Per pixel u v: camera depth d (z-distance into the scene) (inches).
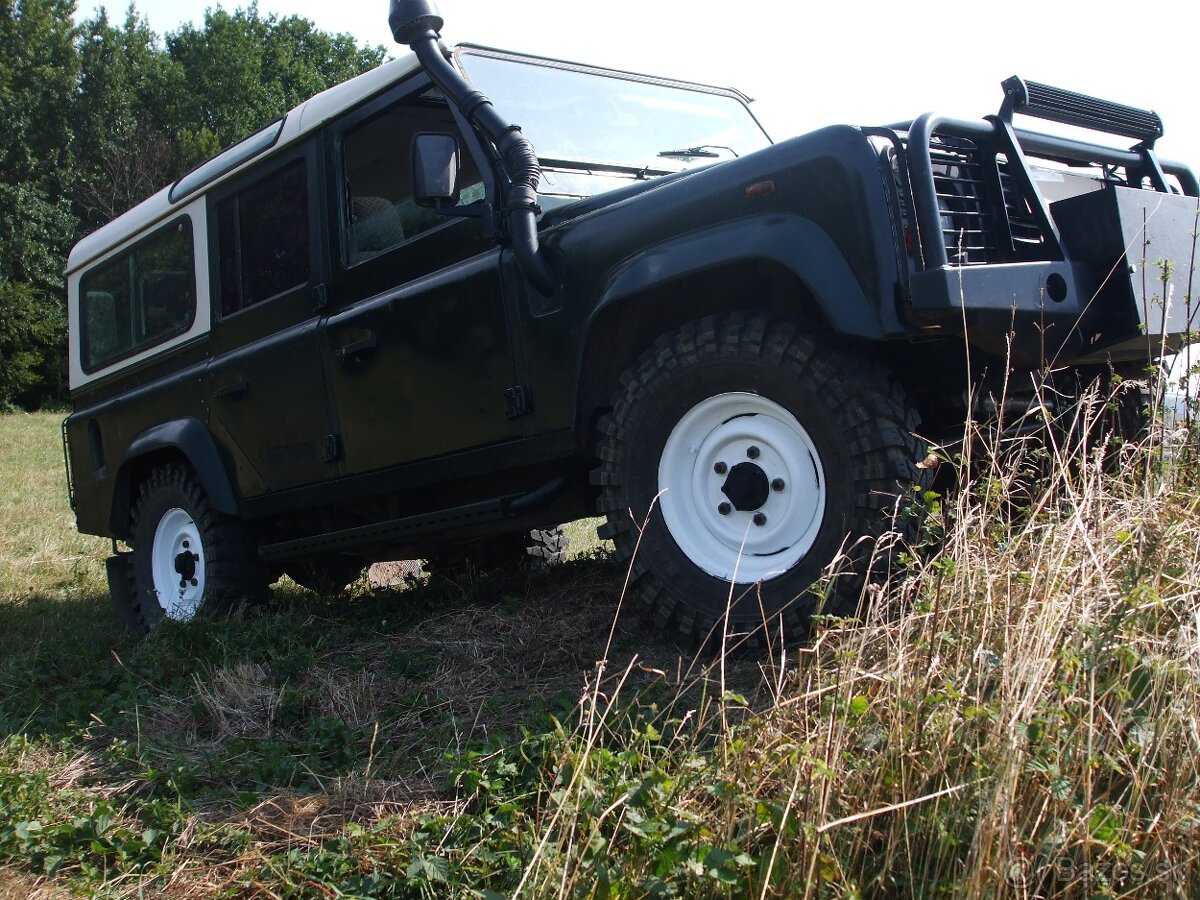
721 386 134.8
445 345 167.0
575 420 149.9
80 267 273.0
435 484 186.2
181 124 2065.7
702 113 201.9
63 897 102.6
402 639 173.5
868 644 96.0
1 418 1261.1
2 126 1742.1
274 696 153.3
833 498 126.0
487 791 107.5
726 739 90.9
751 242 127.3
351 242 187.8
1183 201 141.7
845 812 81.0
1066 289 128.3
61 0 1899.6
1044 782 78.4
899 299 119.3
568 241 149.7
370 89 180.7
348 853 102.4
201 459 219.0
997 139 132.9
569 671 144.5
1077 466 131.0
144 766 133.3
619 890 79.7
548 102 177.6
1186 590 92.0
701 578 136.5
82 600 282.5
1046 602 84.4
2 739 148.1
